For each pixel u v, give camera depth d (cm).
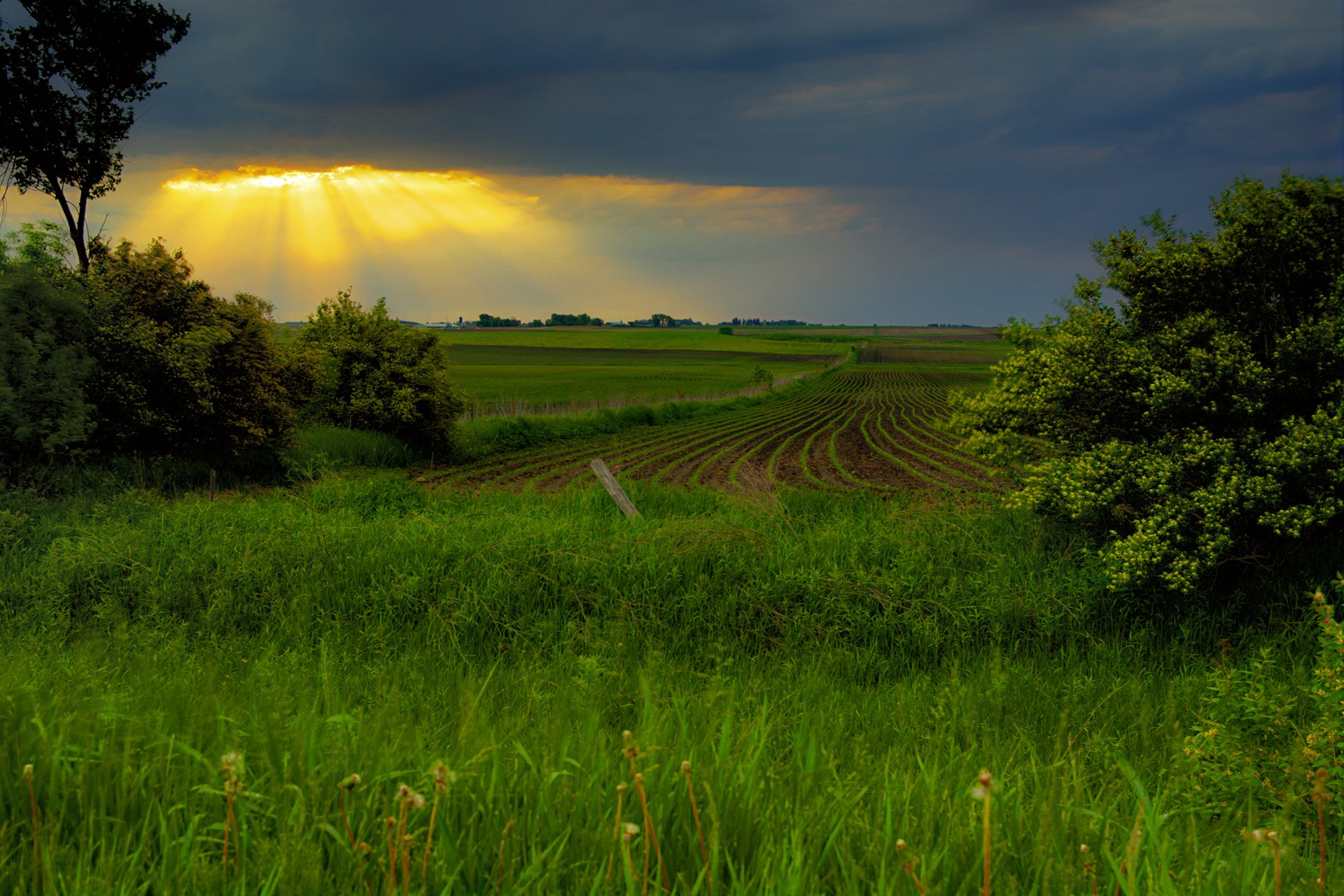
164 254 1884
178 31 2212
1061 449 977
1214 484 780
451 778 209
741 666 707
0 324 1312
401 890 202
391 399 2545
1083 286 991
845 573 831
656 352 17875
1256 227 870
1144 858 241
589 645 729
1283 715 445
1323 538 853
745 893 209
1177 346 886
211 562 857
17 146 2094
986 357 18088
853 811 267
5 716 292
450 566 843
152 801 246
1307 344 806
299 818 222
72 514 1077
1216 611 797
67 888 208
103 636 724
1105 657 720
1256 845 251
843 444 3256
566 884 219
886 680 709
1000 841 244
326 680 469
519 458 2741
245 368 1941
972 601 791
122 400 1600
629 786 251
